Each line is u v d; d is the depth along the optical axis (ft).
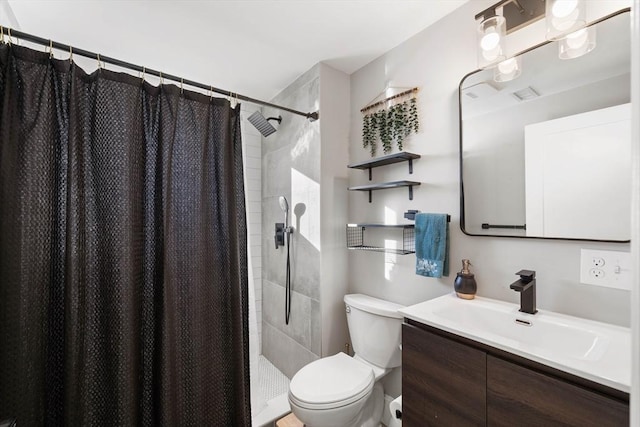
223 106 4.95
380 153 6.17
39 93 3.39
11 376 3.19
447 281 4.93
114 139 3.86
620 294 3.32
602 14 3.49
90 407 3.67
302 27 5.22
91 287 3.70
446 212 4.97
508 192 4.18
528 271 3.75
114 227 3.83
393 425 5.57
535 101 3.93
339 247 6.66
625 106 3.28
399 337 5.11
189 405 4.44
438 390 3.42
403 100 5.69
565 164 3.68
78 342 3.54
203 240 4.63
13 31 3.29
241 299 5.11
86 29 5.11
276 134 7.89
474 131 4.54
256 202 8.63
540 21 3.95
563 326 3.35
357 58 6.25
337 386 4.59
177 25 5.08
